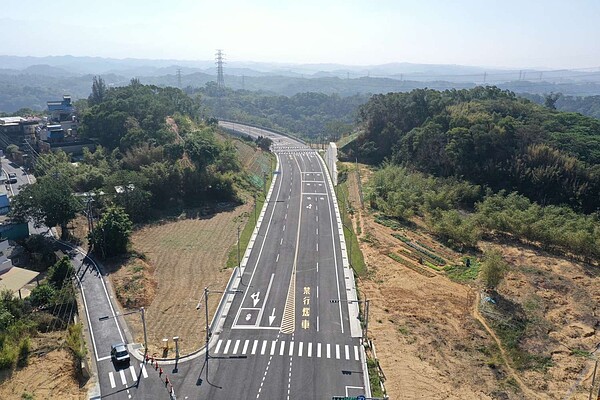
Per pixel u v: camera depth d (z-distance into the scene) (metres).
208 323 71.75
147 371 60.50
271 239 105.62
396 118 176.75
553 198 125.00
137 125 150.25
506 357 67.00
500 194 122.56
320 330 70.62
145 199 116.06
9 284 74.25
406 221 116.00
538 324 74.19
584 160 131.38
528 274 89.75
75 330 64.25
